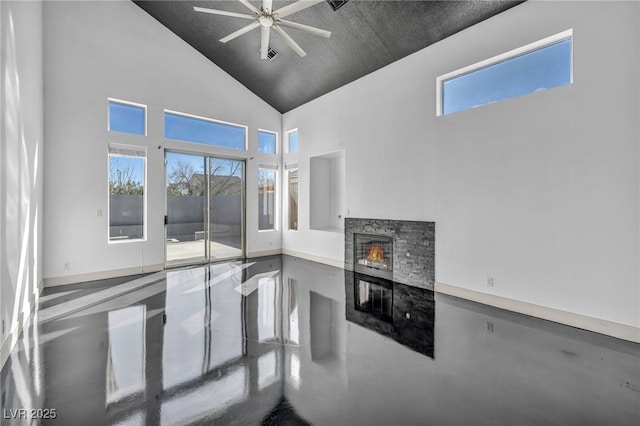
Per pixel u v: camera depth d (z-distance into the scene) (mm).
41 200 4336
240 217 7148
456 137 4203
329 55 5348
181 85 5973
